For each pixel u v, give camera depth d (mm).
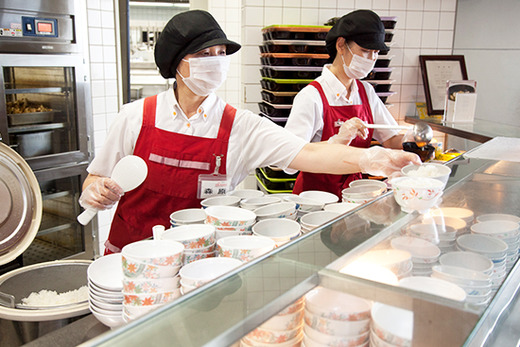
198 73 1770
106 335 723
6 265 3111
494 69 4207
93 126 3639
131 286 1000
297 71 3291
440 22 4113
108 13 3676
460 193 1467
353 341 869
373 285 878
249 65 3863
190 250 1166
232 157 1938
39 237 3365
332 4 3863
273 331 848
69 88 3361
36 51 3072
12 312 1192
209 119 1914
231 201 1568
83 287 1495
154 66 6441
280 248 1025
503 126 3473
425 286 897
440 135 4074
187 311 800
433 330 851
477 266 988
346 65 2617
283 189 3379
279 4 3785
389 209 1312
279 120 3422
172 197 1921
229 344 749
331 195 1695
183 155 1892
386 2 3984
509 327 1038
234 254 1114
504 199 1414
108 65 3730
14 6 2912
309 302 893
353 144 2764
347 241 1066
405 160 1560
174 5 6363
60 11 3174
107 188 1488
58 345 1026
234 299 835
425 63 4086
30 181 2947
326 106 2656
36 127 3145
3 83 2889
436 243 1082
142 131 1896
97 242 3676
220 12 5789
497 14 4066
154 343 713
